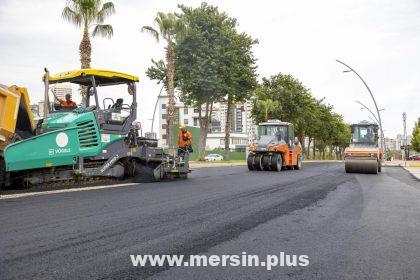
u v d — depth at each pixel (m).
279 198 9.22
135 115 11.94
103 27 21.39
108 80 11.54
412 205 8.54
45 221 5.96
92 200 8.18
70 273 3.69
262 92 47.22
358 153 20.12
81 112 10.60
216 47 32.09
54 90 11.08
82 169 10.32
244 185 12.21
